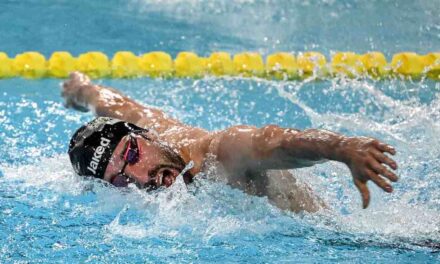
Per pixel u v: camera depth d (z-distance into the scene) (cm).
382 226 997
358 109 1574
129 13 2234
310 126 1468
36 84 1711
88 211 1034
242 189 966
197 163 995
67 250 898
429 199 1089
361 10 2325
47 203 1059
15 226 972
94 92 1338
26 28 2042
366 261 870
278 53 1903
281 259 876
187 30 2125
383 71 1850
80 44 1962
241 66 1867
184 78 1805
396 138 1339
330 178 1125
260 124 1484
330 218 1009
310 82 1772
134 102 1293
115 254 889
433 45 2053
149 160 982
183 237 946
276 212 995
